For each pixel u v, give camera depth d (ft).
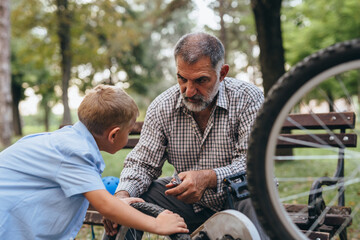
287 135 8.55
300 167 20.93
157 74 77.87
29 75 70.18
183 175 5.36
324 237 5.55
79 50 53.62
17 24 50.39
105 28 53.16
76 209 5.18
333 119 7.94
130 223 4.58
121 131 5.33
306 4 39.75
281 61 19.84
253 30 44.29
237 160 5.84
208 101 5.71
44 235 5.02
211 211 6.48
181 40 5.63
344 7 38.17
